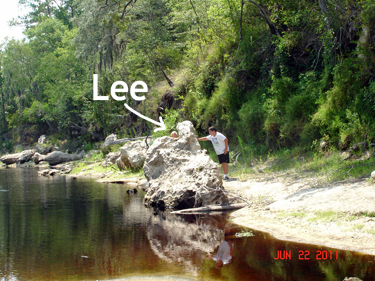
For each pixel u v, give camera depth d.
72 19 28.92
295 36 13.47
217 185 8.53
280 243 5.24
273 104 12.47
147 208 8.98
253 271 4.23
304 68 13.38
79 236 6.29
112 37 26.36
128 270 4.47
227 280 4.00
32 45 50.56
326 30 11.79
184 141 9.91
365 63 9.64
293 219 6.27
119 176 16.95
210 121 16.50
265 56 15.02
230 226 6.51
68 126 41.91
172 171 9.58
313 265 4.32
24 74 50.59
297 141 11.77
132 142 18.12
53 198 11.08
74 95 35.88
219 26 17.58
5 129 56.72
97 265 4.70
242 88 15.35
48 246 5.69
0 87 58.06
